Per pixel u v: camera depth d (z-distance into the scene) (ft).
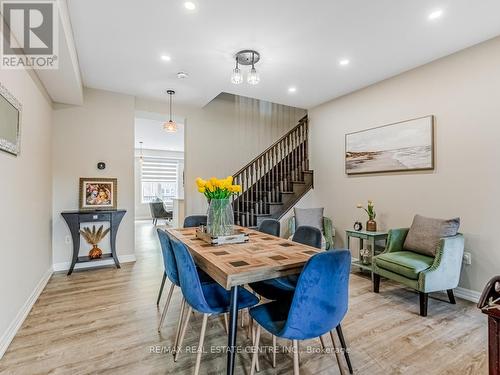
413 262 8.81
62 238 12.56
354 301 9.29
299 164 16.84
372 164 12.92
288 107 19.98
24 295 8.13
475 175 9.34
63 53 8.05
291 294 6.33
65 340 6.82
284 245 6.89
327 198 15.56
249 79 9.86
